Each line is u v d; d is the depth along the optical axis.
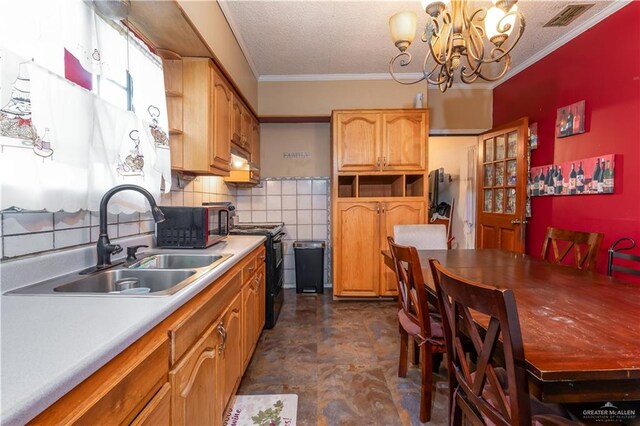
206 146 2.01
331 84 3.71
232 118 2.54
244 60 3.05
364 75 3.67
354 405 1.73
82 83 1.20
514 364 0.79
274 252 2.85
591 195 2.53
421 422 1.59
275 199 3.95
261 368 2.11
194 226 1.85
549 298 1.29
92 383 0.60
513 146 3.35
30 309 0.83
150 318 0.78
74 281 1.12
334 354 2.30
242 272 1.82
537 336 0.94
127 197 1.47
